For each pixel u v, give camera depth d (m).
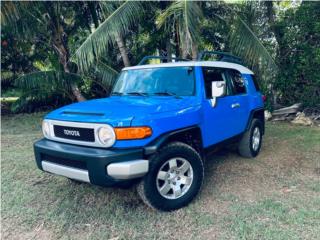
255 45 8.71
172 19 9.29
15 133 9.16
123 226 3.51
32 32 10.32
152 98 4.29
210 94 4.55
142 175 3.49
